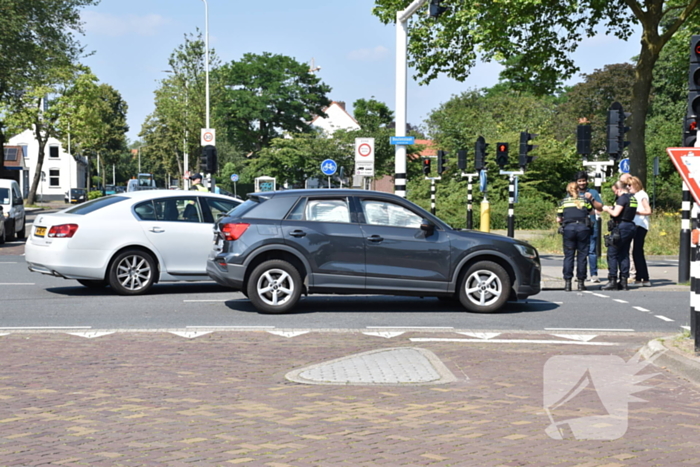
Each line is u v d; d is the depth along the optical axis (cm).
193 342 898
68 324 1027
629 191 1511
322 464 476
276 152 6606
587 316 1152
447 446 513
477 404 625
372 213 1149
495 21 2670
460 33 2912
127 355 821
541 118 5366
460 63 3020
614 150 1781
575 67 2992
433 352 846
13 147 9000
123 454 494
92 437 530
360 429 553
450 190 4128
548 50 2934
